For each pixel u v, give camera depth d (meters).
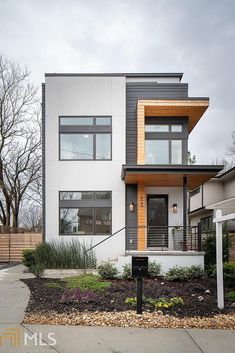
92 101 14.29
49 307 6.33
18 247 17.44
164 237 13.84
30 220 34.22
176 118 14.59
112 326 5.28
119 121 14.23
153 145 14.41
